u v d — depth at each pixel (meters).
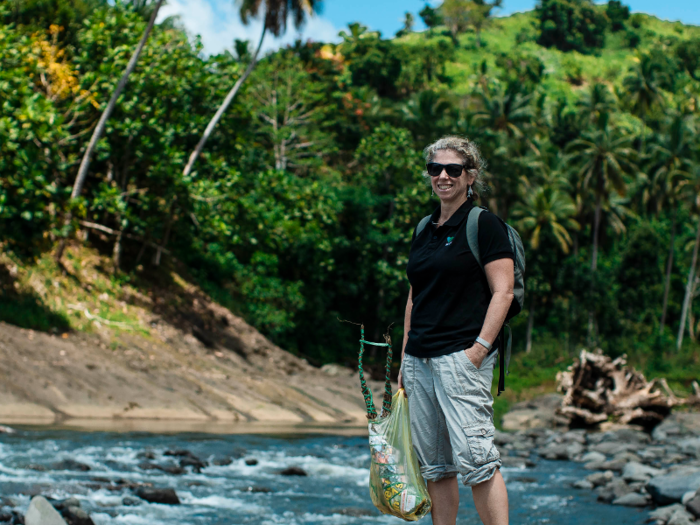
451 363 2.68
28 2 20.34
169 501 5.82
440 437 2.82
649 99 62.66
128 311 18.75
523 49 114.50
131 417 12.86
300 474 7.96
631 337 41.62
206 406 14.52
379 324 33.91
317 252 28.28
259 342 22.47
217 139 23.70
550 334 38.41
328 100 44.44
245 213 22.00
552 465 10.44
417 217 32.44
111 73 19.05
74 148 19.97
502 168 39.59
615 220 50.16
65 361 14.04
